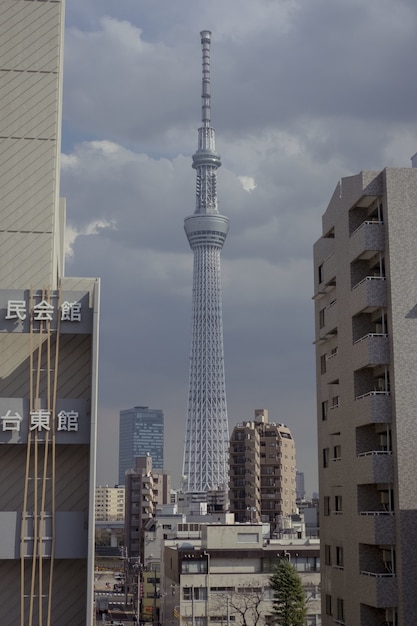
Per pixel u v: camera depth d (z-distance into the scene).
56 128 35.00
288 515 177.25
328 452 61.84
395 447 49.88
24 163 34.50
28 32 35.69
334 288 61.97
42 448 31.83
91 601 30.23
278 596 85.06
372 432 54.06
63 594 31.06
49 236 33.94
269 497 180.00
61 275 40.56
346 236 57.03
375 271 55.97
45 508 31.58
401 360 50.62
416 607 47.88
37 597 30.91
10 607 30.78
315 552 102.69
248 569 101.56
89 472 31.14
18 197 34.16
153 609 143.62
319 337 65.00
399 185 52.81
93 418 31.52
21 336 33.06
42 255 33.72
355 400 54.34
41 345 32.97
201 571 100.94
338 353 58.16
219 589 100.19
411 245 52.12
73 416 31.58
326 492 61.12
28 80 35.28
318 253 66.00
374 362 51.50
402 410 50.06
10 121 34.81
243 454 180.25
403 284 51.62
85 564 31.38
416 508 48.97
